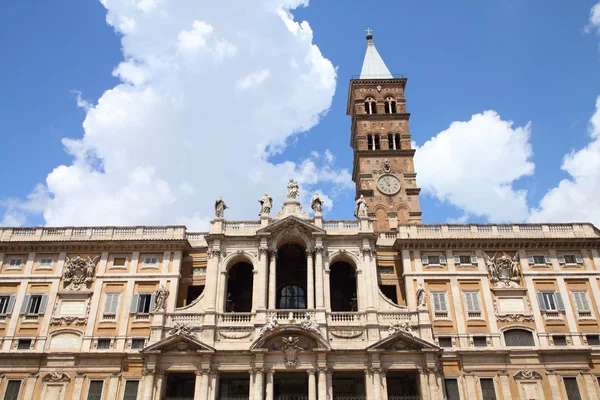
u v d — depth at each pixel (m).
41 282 55.25
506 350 51.22
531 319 53.53
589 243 56.88
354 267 55.50
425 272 55.50
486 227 58.31
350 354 49.00
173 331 49.94
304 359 48.59
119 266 55.97
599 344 52.53
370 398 47.28
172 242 56.25
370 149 79.44
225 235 55.16
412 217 73.56
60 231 57.91
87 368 50.81
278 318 50.72
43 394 49.75
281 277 58.25
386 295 56.78
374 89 84.81
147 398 46.81
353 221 57.19
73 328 52.94
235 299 58.00
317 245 54.41
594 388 50.28
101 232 57.84
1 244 56.25
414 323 50.94
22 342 52.53
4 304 54.38
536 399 49.62
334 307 58.22
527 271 55.78
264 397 47.38
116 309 53.88
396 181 75.94
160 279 55.09
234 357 48.91
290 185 59.53
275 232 55.00
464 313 53.56
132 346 52.06
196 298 55.25
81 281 55.28
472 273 55.47
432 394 47.28
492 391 50.03
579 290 55.06
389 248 58.22
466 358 51.12
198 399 46.97
